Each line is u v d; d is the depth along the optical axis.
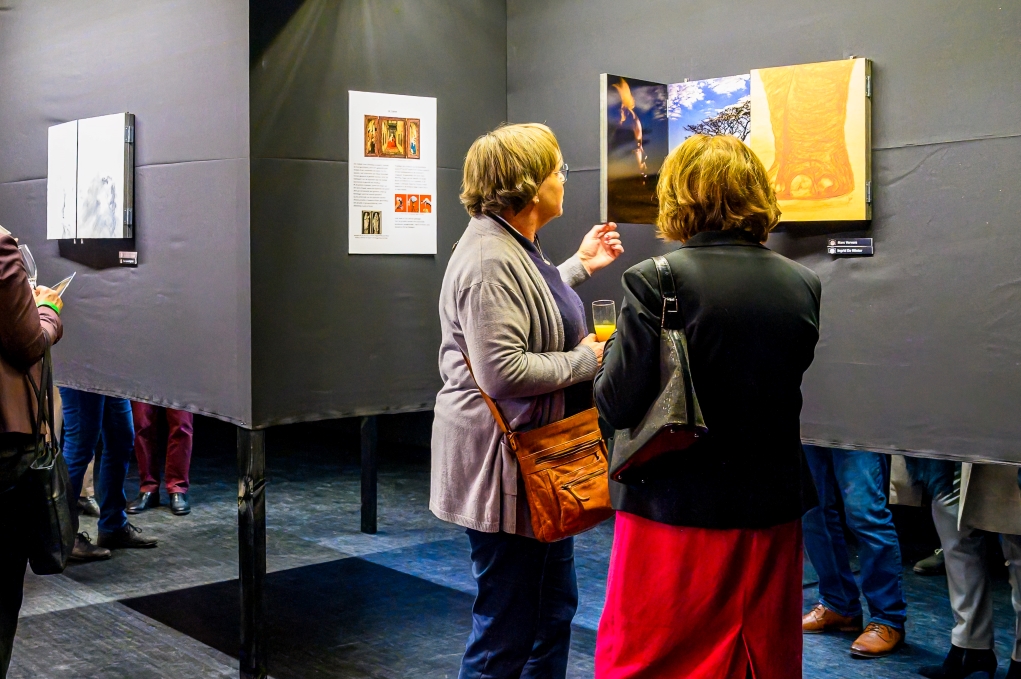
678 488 1.93
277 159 2.91
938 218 2.60
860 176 2.69
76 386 3.87
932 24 2.59
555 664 2.59
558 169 2.39
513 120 3.61
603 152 2.88
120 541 4.74
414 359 3.30
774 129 2.84
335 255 3.07
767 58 2.93
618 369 1.92
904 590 4.11
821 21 2.81
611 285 3.40
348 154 3.08
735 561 1.92
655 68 3.21
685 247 1.98
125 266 3.51
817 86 2.76
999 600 4.01
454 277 2.31
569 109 3.44
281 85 2.90
